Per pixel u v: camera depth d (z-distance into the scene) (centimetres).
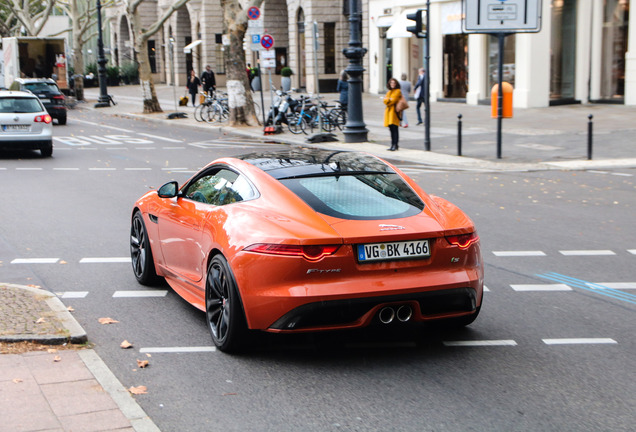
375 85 4053
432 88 3550
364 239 496
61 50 4181
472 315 576
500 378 495
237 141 2312
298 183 550
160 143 2256
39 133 1864
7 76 4194
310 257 490
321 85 4431
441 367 515
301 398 461
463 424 423
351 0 2102
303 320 492
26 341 536
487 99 3225
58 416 414
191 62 6347
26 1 5172
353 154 643
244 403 454
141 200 736
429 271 516
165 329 598
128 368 512
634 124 2330
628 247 900
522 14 1772
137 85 6581
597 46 3028
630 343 568
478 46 3228
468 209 1160
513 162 1717
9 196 1288
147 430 398
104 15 7469
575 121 2484
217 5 5769
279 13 5103
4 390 450
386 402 455
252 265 504
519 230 1002
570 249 893
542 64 2998
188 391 472
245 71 2734
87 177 1526
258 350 549
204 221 583
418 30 1884
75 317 629
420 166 1711
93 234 973
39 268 798
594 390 475
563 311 652
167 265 676
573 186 1380
